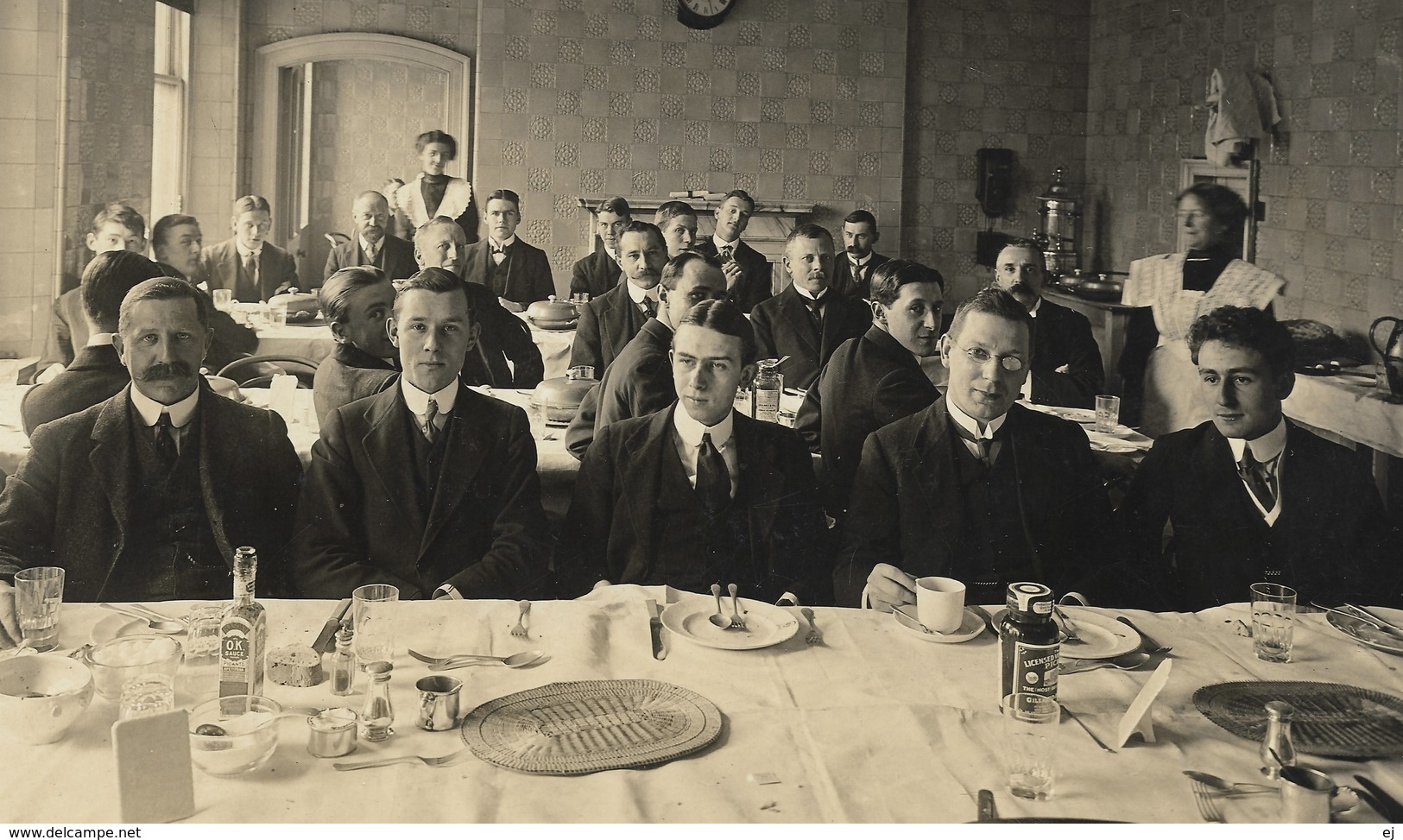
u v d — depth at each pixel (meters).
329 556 3.25
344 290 3.80
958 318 3.41
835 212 7.02
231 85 7.25
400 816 1.40
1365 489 3.80
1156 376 5.37
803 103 6.93
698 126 6.86
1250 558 3.72
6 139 5.31
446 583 3.11
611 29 6.75
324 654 1.93
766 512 3.28
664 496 3.25
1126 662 1.99
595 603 2.22
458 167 7.48
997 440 3.38
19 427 3.67
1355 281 5.18
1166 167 6.60
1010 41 7.31
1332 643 2.14
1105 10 7.20
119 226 5.52
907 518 3.39
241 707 1.64
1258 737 1.67
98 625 1.98
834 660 1.96
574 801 1.45
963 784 1.52
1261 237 5.79
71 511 3.35
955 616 2.06
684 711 1.71
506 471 3.31
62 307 4.57
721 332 3.20
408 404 3.27
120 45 5.92
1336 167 5.32
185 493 3.40
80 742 1.57
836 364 3.91
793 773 1.54
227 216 7.37
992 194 7.29
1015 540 3.39
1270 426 3.73
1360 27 5.18
